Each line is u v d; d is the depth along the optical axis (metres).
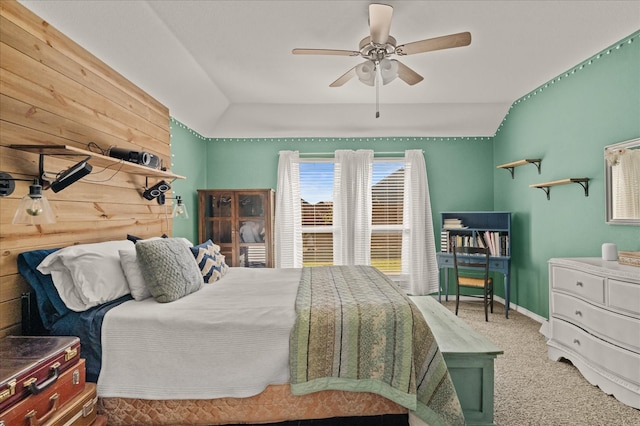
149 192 2.69
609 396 2.06
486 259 3.53
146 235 2.76
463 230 4.11
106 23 2.03
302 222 4.39
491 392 1.65
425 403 1.54
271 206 3.86
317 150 4.44
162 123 3.05
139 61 2.45
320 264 4.39
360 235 4.31
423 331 1.60
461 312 3.84
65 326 1.59
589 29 2.35
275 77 3.21
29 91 1.66
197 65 2.92
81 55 2.03
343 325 1.60
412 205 4.32
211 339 1.58
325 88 3.50
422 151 4.42
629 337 1.94
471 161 4.47
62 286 1.66
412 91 3.62
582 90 2.87
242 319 1.62
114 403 1.57
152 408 1.58
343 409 1.61
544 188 3.38
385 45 2.09
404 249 4.43
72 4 1.81
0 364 1.18
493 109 4.09
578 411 1.91
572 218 2.99
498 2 2.06
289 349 1.58
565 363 2.51
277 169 4.41
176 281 1.90
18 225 1.61
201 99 3.47
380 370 1.57
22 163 1.63
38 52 1.72
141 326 1.59
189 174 3.85
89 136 2.09
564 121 3.10
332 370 1.57
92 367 1.56
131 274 1.86
